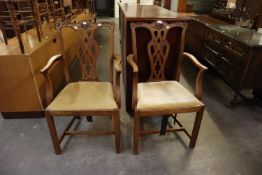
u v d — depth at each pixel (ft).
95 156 5.03
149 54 5.32
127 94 6.36
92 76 5.56
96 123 6.22
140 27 5.24
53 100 4.62
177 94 4.81
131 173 4.61
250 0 8.63
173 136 5.73
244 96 7.74
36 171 4.61
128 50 5.69
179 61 5.48
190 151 5.25
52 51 7.26
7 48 5.88
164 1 13.60
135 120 4.51
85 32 5.15
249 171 4.76
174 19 5.19
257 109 7.14
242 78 6.48
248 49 6.05
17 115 6.29
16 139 5.51
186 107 4.47
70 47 10.03
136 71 4.34
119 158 4.99
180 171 4.70
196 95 4.83
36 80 5.81
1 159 4.89
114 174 4.58
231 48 6.99
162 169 4.73
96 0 22.90
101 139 5.58
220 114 6.80
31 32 7.93
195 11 13.98
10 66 5.43
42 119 6.35
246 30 7.85
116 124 4.66
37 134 5.71
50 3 8.85
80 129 5.94
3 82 5.61
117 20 21.29
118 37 15.31
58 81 7.63
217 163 4.94
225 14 10.25
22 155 5.01
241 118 6.63
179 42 5.56
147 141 5.53
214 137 5.75
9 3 4.96
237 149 5.37
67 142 5.44
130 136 5.71
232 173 4.70
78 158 4.97
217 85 8.81
